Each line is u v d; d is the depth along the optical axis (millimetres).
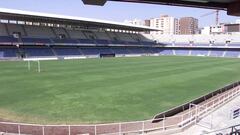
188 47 104875
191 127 16344
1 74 39500
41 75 38906
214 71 47188
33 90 28516
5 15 61281
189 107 21719
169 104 23578
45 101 24031
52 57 71062
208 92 28625
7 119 19109
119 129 16719
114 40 94125
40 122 18469
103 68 49094
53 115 20031
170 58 78500
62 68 48062
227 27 153625
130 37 103062
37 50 71625
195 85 32875
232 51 97000
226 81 36312
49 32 79062
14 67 48281
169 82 34562
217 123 16562
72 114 20312
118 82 33875
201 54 100812
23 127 17156
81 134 15414
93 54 82062
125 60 68562
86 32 89250
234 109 18719
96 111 21172
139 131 16203
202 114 18578
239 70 49438
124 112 21047
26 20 71250
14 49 67625
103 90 28922
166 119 18703
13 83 32375
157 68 50125
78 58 73750
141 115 20312
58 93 27219
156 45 105625
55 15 65438
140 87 30922
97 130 16875
